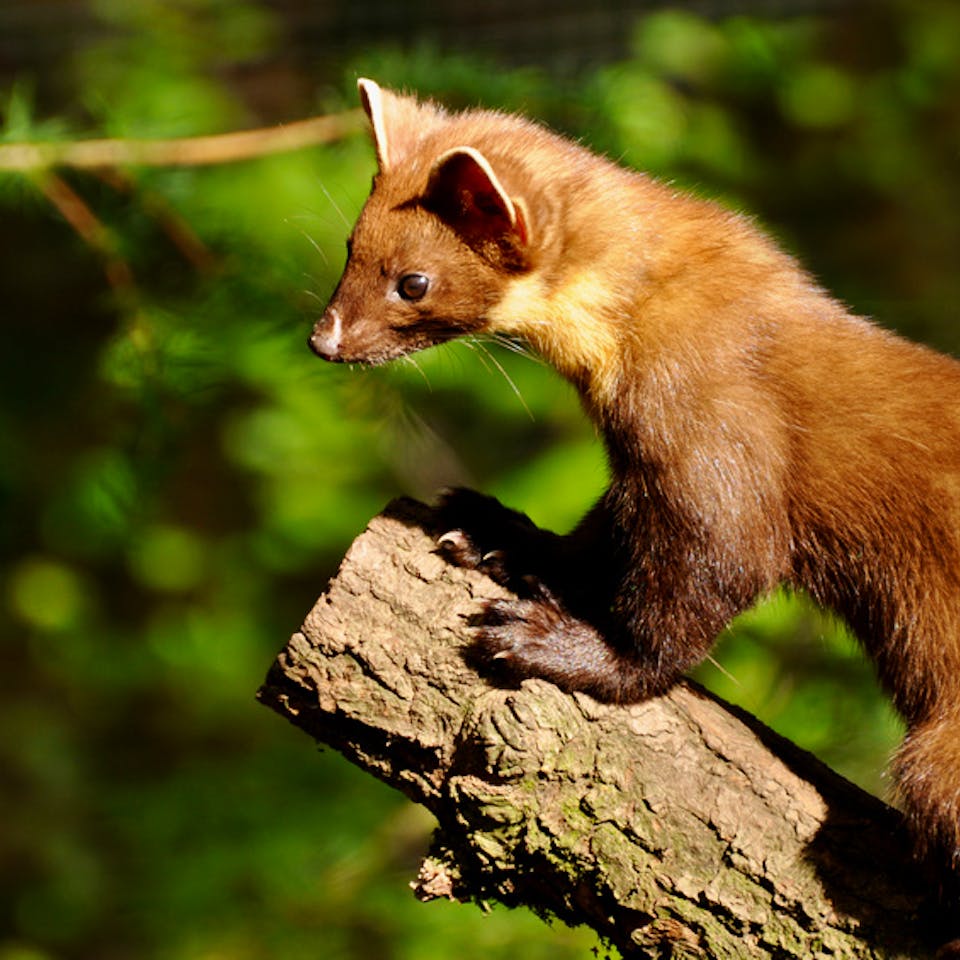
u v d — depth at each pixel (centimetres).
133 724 2034
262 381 1645
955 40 2056
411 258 873
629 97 1374
